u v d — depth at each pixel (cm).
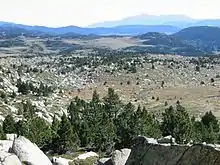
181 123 9394
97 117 11406
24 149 5022
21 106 17375
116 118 11962
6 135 8362
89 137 9862
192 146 3294
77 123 10888
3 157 4600
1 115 14338
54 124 10569
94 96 13762
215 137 9400
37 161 4972
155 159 3566
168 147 3522
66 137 9106
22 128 9350
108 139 9438
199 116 19425
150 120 10750
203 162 3106
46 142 9569
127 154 5428
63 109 19175
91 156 7362
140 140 3947
